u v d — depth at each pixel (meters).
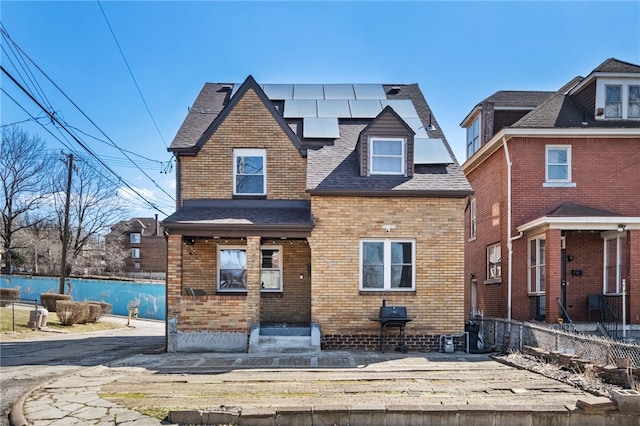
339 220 12.55
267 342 11.75
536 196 15.30
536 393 7.26
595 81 16.00
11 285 37.34
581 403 6.34
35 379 9.09
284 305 13.78
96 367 9.70
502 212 16.05
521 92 20.23
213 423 6.06
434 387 7.67
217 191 13.78
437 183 12.77
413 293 12.44
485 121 18.12
